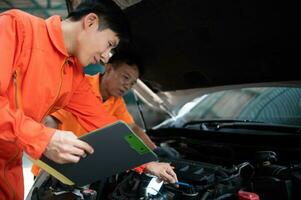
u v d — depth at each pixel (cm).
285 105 187
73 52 120
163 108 252
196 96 230
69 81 127
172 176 132
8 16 111
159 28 189
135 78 184
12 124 90
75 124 177
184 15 170
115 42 116
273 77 175
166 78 230
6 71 99
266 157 135
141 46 215
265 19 146
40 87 116
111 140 94
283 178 118
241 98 213
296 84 167
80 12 114
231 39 169
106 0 114
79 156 92
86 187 134
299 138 152
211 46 181
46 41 116
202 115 229
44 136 91
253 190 124
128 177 139
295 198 114
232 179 129
